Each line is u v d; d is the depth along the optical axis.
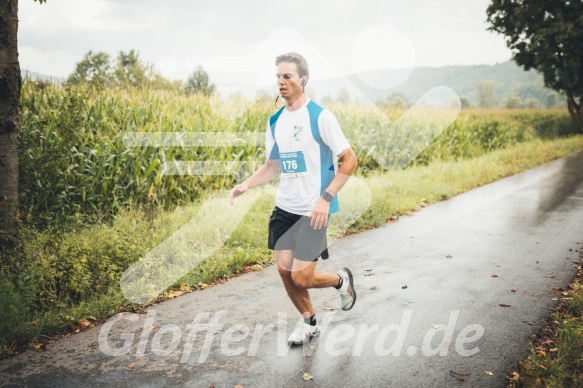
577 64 27.64
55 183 6.05
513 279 4.77
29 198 5.82
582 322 3.61
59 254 4.48
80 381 2.96
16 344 3.44
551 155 17.53
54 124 6.31
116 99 7.83
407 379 2.94
